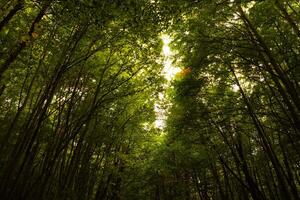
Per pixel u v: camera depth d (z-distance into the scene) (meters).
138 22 8.07
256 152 19.19
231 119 15.60
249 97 13.99
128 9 7.27
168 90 15.16
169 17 8.43
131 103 16.86
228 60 12.37
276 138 17.59
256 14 11.39
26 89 13.67
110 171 18.48
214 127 16.20
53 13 7.54
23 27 9.58
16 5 6.46
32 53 10.95
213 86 14.28
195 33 12.20
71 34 10.27
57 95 13.87
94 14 7.12
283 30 11.99
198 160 19.44
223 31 12.29
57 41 11.07
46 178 10.45
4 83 11.95
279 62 11.91
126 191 23.36
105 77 13.87
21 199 9.72
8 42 9.30
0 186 8.76
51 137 12.80
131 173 22.67
